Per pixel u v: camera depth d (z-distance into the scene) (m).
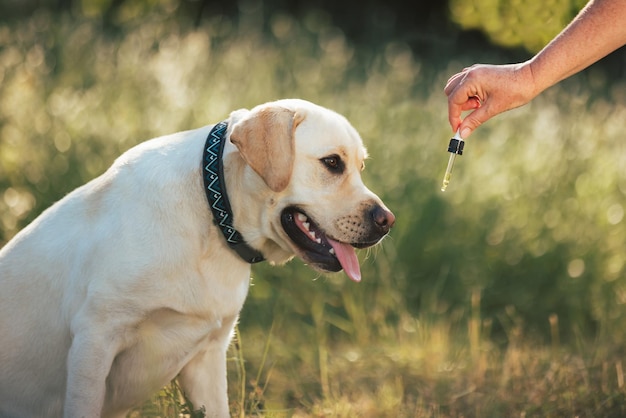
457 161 7.50
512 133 8.34
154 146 3.86
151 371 3.78
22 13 11.84
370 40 14.26
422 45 13.97
